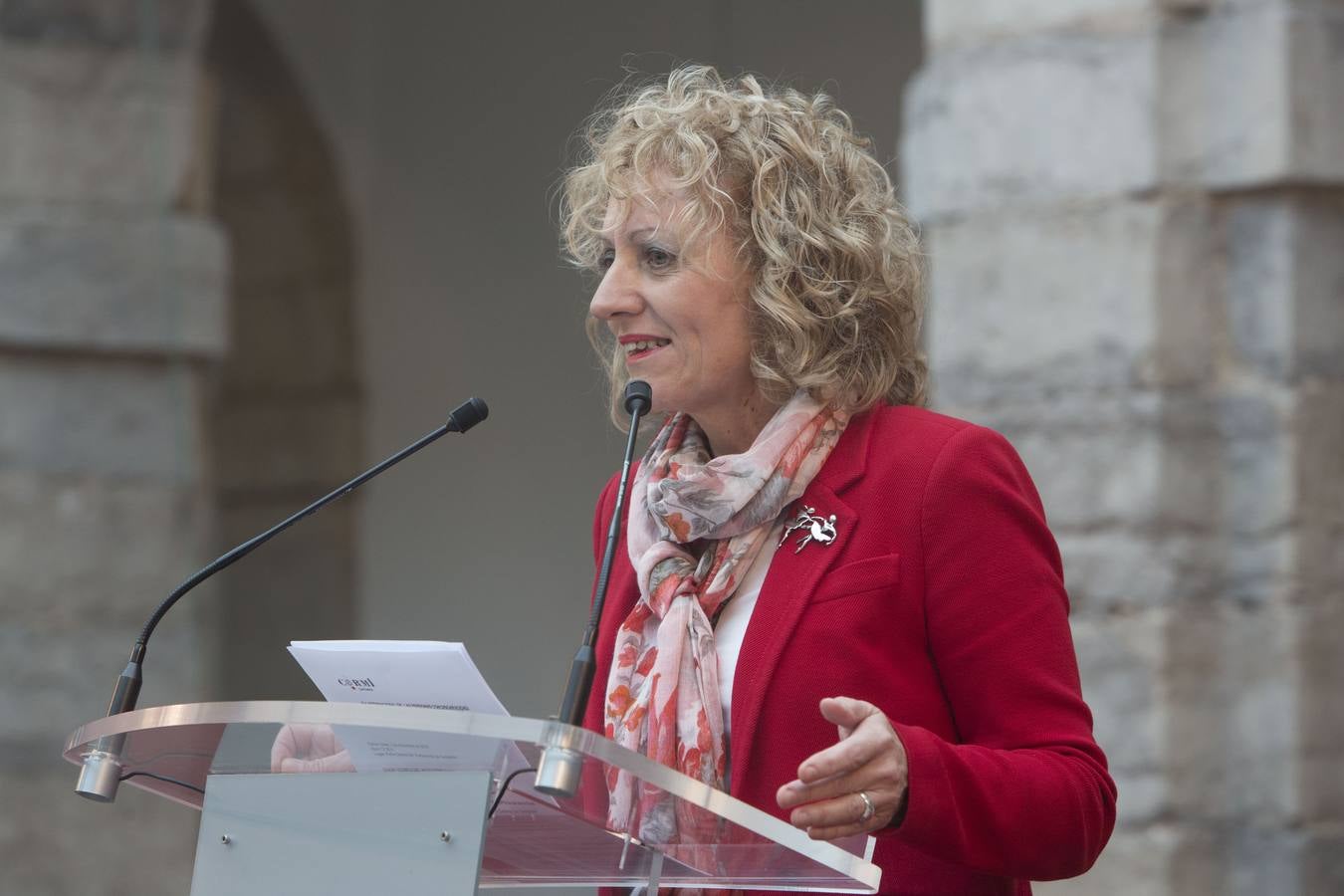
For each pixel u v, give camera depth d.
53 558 14.35
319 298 23.45
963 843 5.22
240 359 23.52
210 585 14.90
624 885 5.76
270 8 22.45
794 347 6.16
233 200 23.27
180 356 14.83
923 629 5.92
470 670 4.98
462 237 23.86
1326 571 11.47
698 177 6.15
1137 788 11.57
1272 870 11.35
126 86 14.75
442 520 23.78
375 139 23.55
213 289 14.94
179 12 14.88
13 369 14.41
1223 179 11.66
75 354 14.56
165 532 14.67
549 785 4.37
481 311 23.84
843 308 6.20
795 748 5.82
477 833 4.79
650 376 6.31
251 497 23.64
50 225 14.50
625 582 6.68
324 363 23.44
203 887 5.17
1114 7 11.87
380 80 23.58
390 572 23.53
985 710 5.81
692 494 6.13
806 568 6.02
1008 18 12.27
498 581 23.66
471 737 4.48
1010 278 12.21
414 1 23.61
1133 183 11.77
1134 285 11.73
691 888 5.78
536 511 23.53
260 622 23.56
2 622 14.19
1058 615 5.90
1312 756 11.34
